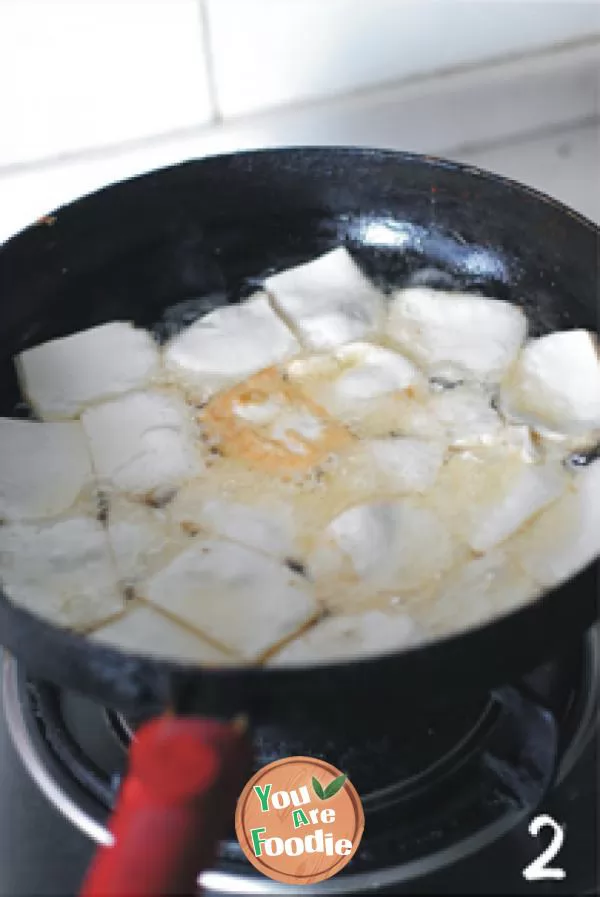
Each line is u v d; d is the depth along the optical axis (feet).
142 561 1.75
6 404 1.93
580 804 1.65
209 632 1.65
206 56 2.08
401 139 2.26
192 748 1.38
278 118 2.17
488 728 1.70
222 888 1.61
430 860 1.62
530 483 1.79
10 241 1.91
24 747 1.72
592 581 1.49
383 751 1.69
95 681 1.45
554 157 2.34
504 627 1.44
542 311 2.01
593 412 1.88
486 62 2.24
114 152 2.13
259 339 1.97
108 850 1.37
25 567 1.73
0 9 1.95
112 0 1.98
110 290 2.03
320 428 1.88
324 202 2.07
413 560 1.74
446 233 2.06
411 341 1.98
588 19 2.23
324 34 2.12
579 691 1.74
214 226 2.06
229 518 1.79
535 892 1.59
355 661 1.41
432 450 1.85
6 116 2.05
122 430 1.88
